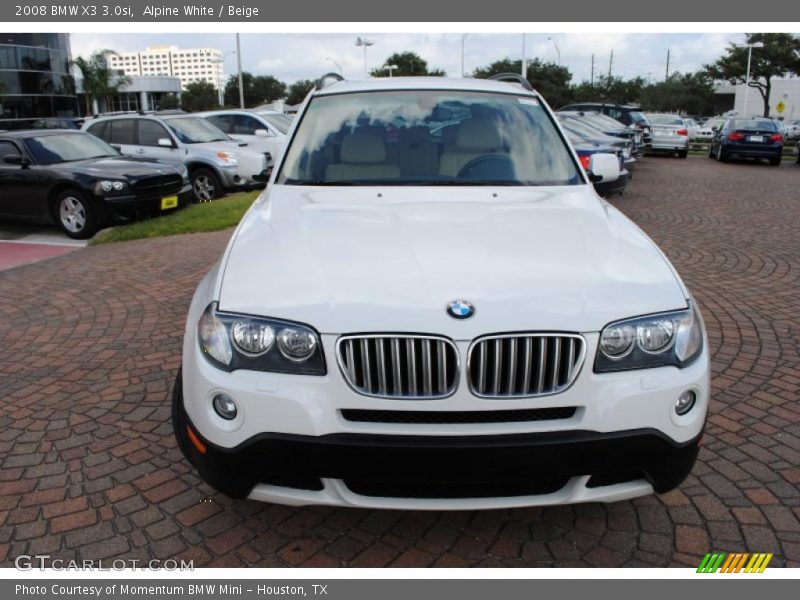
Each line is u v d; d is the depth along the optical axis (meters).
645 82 74.31
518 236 2.84
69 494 3.12
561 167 3.80
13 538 2.82
